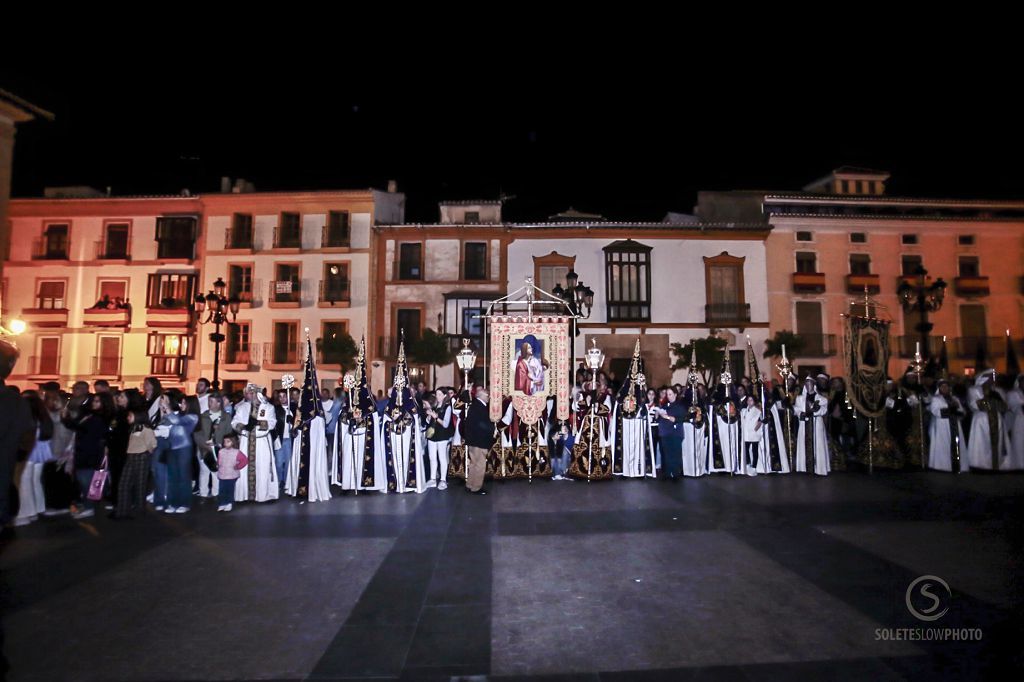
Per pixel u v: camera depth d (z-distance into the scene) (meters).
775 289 30.22
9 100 13.16
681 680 4.20
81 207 32.31
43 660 4.55
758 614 5.32
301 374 30.70
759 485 11.45
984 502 9.79
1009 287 30.92
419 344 27.23
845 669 4.34
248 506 9.84
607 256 30.16
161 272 31.69
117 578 6.36
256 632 5.02
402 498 10.45
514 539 7.74
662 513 9.13
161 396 10.16
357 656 4.59
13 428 4.22
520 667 4.41
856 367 13.35
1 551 7.33
